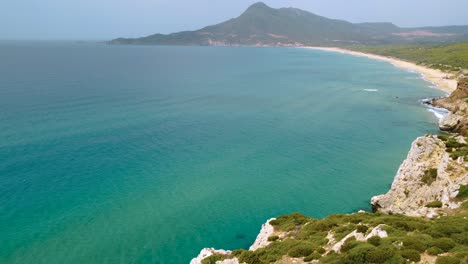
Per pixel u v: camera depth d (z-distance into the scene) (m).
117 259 41.75
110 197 55.72
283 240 36.47
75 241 44.53
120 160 70.25
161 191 58.72
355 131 95.69
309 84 178.88
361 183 63.75
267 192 59.97
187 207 54.25
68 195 55.56
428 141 51.50
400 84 178.88
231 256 35.25
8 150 71.06
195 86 163.62
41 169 63.75
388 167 71.06
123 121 97.25
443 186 42.38
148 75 194.75
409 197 48.00
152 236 46.66
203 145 81.75
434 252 23.95
